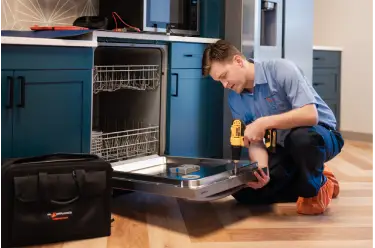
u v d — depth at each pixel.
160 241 1.97
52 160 1.96
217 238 2.01
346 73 4.88
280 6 3.41
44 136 2.16
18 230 1.84
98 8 3.11
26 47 2.06
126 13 2.87
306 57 3.64
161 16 2.88
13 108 2.05
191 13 3.10
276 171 2.40
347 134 4.89
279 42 3.43
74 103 2.25
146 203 2.54
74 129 2.26
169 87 2.91
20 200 1.82
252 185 2.35
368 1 4.66
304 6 3.58
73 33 2.24
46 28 2.32
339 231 2.11
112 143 2.88
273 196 2.51
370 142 4.68
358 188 2.88
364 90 4.73
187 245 1.93
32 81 2.10
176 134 2.98
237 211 2.40
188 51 2.98
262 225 2.19
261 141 2.37
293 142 2.23
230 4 3.25
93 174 1.94
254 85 2.32
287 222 2.23
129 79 2.76
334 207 2.48
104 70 2.68
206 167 2.52
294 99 2.23
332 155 2.39
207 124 3.15
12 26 2.76
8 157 2.06
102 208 2.00
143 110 3.03
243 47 3.21
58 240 1.93
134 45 2.63
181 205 2.51
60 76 2.19
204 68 2.31
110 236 2.02
